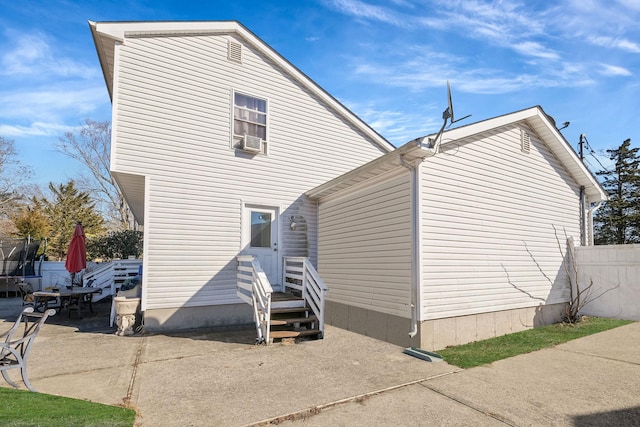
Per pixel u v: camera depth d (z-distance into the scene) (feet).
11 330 12.92
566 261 30.37
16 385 13.11
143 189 30.99
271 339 21.47
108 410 11.50
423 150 19.40
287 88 32.73
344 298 27.61
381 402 12.70
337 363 17.35
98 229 87.35
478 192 23.77
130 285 31.76
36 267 54.29
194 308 26.73
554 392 13.57
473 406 12.34
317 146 33.78
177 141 27.02
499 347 20.57
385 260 23.07
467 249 22.71
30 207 90.02
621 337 22.40
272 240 30.73
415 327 19.98
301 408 12.14
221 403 12.55
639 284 27.55
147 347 20.53
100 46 26.53
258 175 30.37
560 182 30.53
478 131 23.24
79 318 30.63
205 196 27.81
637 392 13.50
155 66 26.66
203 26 28.43
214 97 28.91
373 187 24.72
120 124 25.04
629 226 77.20
